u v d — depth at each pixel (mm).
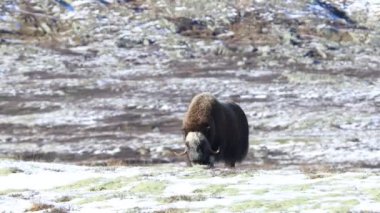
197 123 106812
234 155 116500
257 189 74375
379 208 59000
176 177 87438
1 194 83188
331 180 79562
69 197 77125
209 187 77312
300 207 61656
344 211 57844
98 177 90875
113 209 67125
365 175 82938
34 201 75250
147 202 70250
